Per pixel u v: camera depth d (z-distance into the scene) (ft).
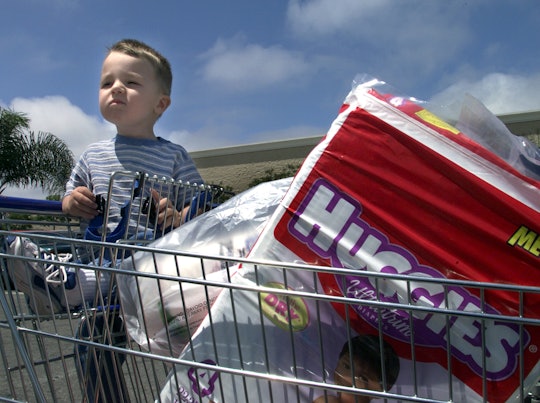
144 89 6.84
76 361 4.94
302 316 4.19
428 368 3.94
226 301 4.39
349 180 4.23
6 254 4.80
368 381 4.04
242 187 26.00
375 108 4.28
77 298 5.31
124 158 6.85
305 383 3.95
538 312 3.71
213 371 4.30
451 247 3.96
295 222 4.29
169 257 4.91
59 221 6.36
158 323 4.81
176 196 5.96
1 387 8.40
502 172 3.95
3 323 4.91
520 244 3.82
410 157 4.13
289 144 25.62
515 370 3.77
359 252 4.12
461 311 3.62
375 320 4.04
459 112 4.53
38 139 40.91
